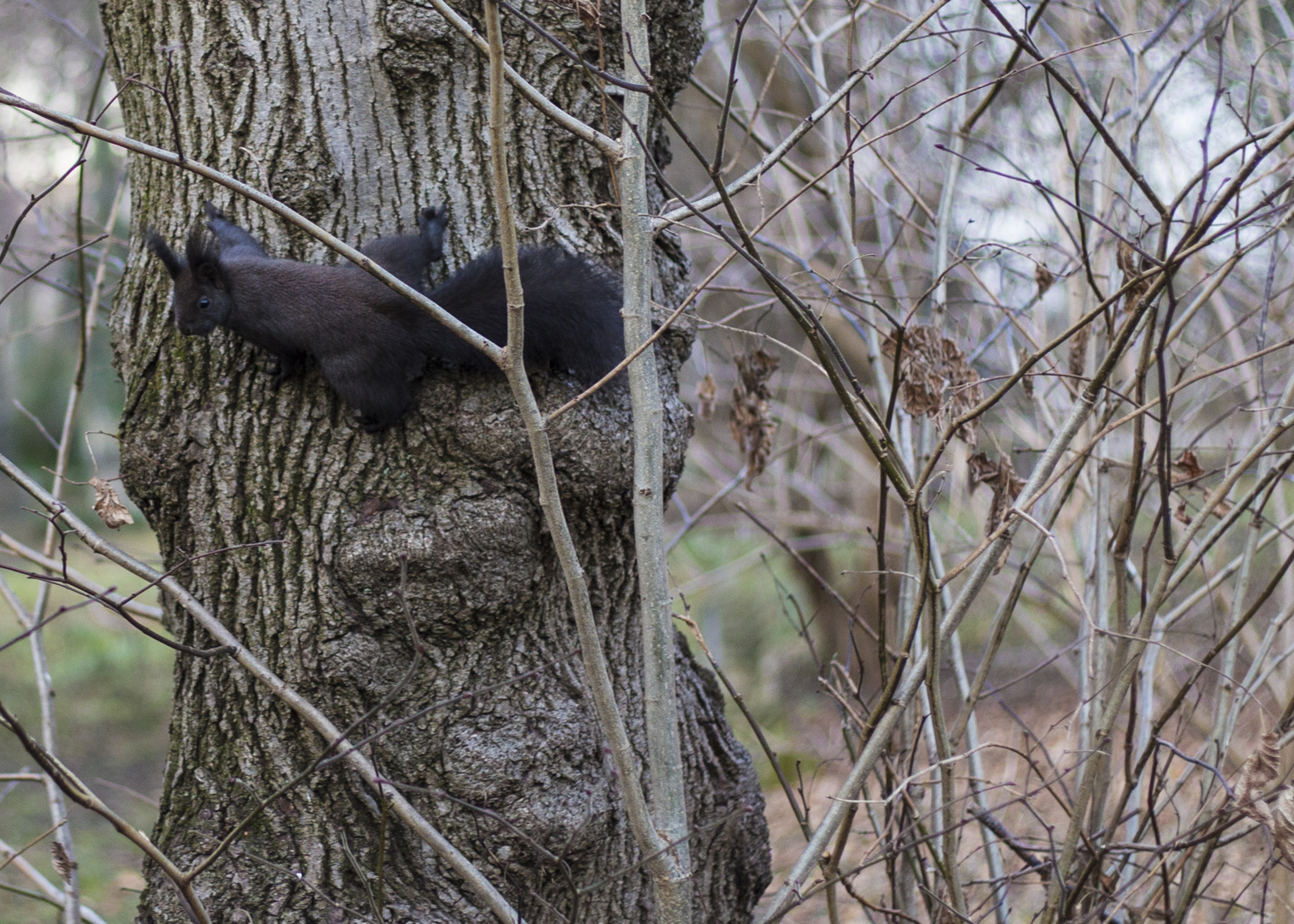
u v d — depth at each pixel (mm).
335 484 2359
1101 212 3459
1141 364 2461
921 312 5031
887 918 2777
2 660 10484
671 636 2160
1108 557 3342
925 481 2152
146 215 2596
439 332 2297
